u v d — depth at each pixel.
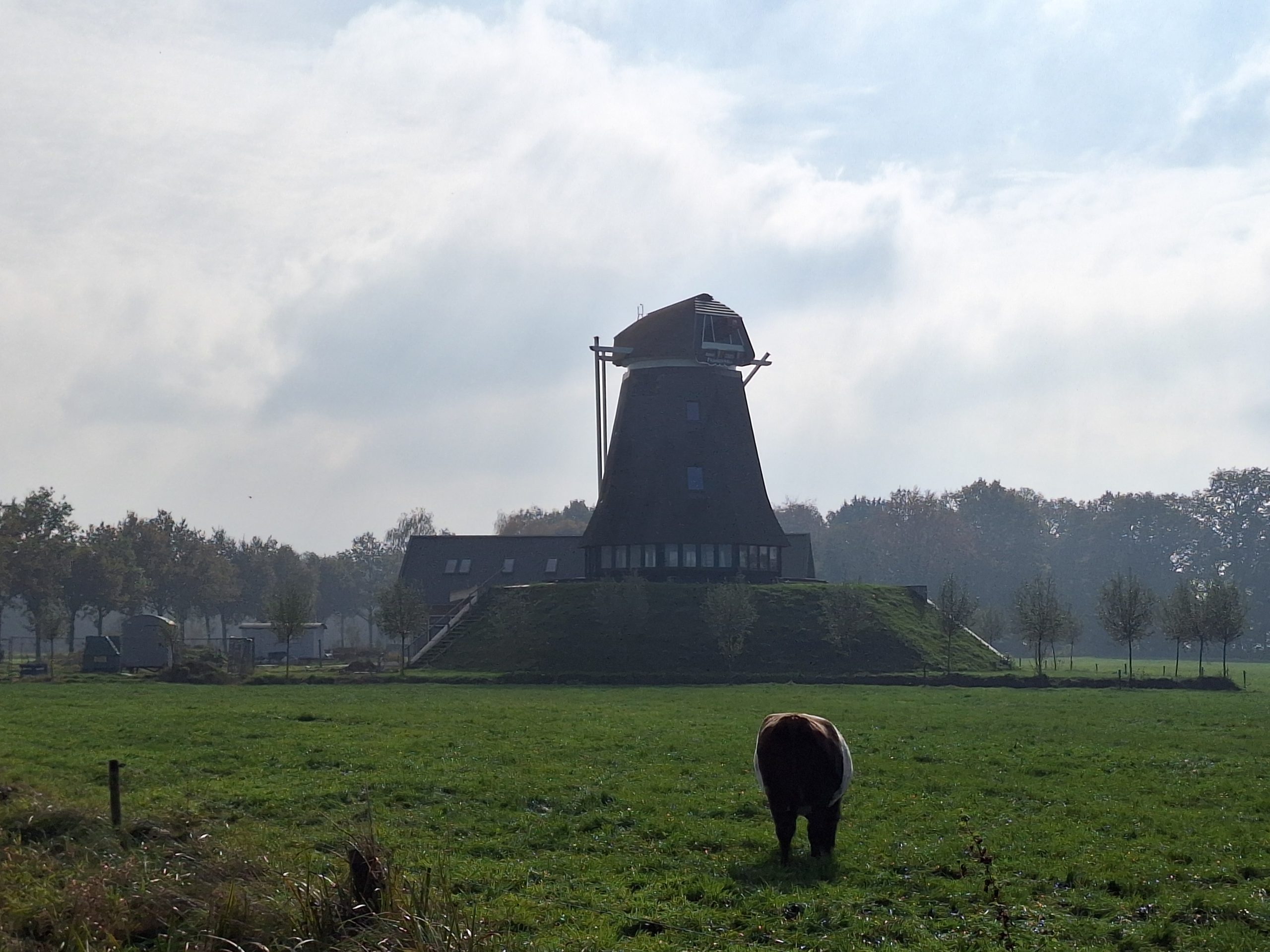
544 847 20.20
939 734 37.66
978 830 21.31
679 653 73.69
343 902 12.91
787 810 18.75
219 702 51.75
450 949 12.05
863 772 28.72
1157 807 23.84
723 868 18.50
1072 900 16.69
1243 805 24.02
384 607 78.31
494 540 117.06
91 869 15.72
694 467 87.62
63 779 27.02
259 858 15.73
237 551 188.00
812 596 81.81
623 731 37.69
